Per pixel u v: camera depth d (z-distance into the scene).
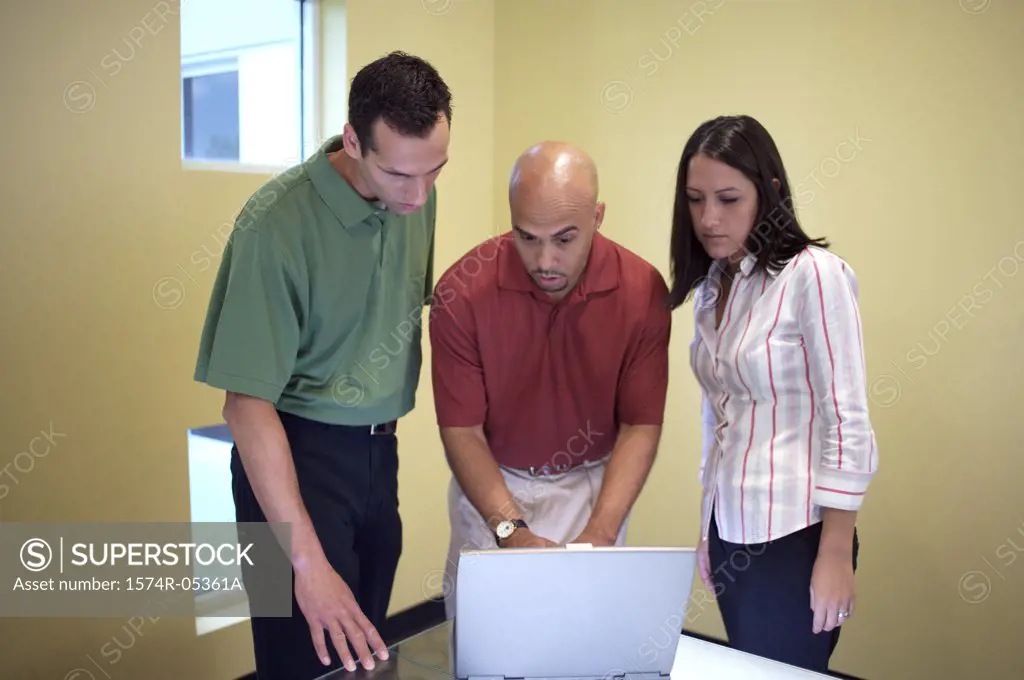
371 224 1.73
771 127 2.79
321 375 1.78
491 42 3.41
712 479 1.79
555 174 1.59
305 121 2.97
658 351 1.90
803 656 1.65
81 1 2.15
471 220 3.41
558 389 1.91
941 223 2.53
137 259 2.32
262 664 1.77
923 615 2.66
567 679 1.25
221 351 1.60
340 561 1.80
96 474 2.29
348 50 2.88
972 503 2.56
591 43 3.16
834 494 1.55
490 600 1.21
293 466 1.62
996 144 2.42
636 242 3.13
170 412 2.44
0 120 2.03
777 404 1.65
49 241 2.14
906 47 2.53
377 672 1.30
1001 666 2.56
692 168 1.66
